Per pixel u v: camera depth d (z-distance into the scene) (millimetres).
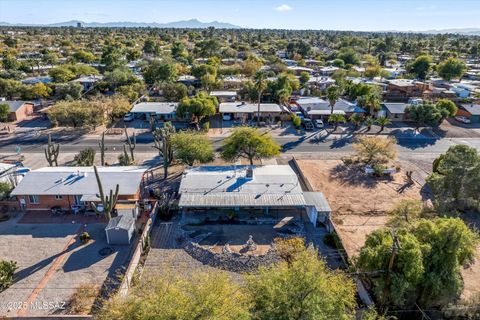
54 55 152250
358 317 25328
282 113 79938
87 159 50688
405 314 26047
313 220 38719
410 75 125062
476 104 89938
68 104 70312
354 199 44719
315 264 21953
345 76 119625
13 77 107375
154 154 59031
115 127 73250
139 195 43094
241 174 44438
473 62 166750
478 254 32906
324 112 78625
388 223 34188
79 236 36156
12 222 38688
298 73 132250
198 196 39438
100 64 140500
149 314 18000
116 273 30734
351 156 58562
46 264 31719
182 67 126375
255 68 124312
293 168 53969
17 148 57562
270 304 19906
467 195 37875
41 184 41375
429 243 26438
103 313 20609
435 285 24906
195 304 18453
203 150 48656
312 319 19328
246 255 32750
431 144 65125
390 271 24984
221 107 80625
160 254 33562
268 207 40875
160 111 77500
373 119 77438
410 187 48219
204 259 32812
